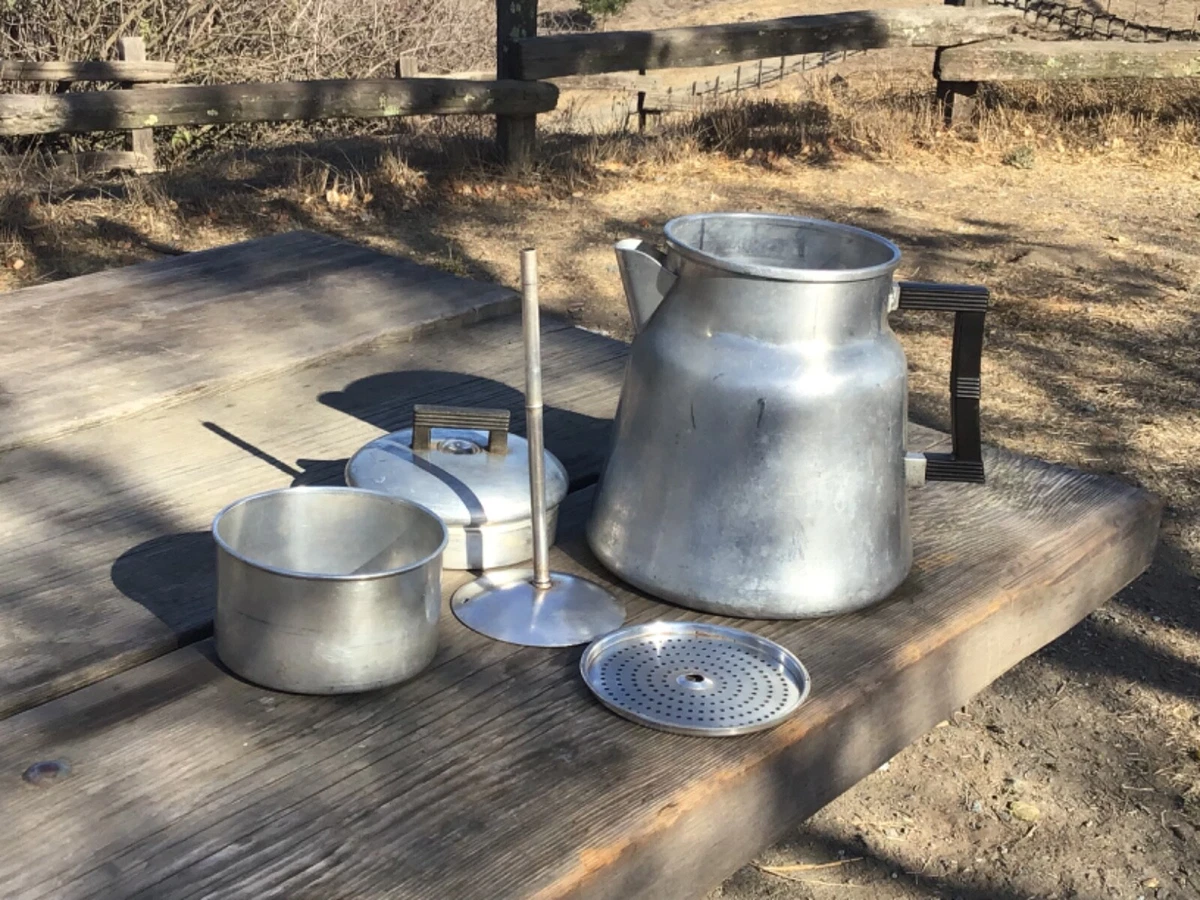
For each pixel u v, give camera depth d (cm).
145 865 86
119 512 138
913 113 822
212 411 165
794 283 112
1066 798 253
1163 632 311
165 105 583
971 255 590
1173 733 273
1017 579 134
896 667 115
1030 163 754
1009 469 163
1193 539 348
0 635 114
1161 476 382
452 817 92
